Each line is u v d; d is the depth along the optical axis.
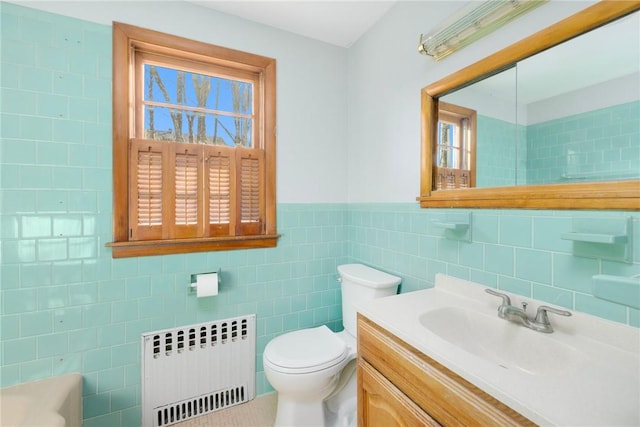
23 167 1.26
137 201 1.47
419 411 0.80
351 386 1.57
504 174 1.07
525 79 1.01
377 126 1.75
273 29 1.79
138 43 1.48
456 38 1.19
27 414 1.07
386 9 1.64
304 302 1.91
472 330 1.05
